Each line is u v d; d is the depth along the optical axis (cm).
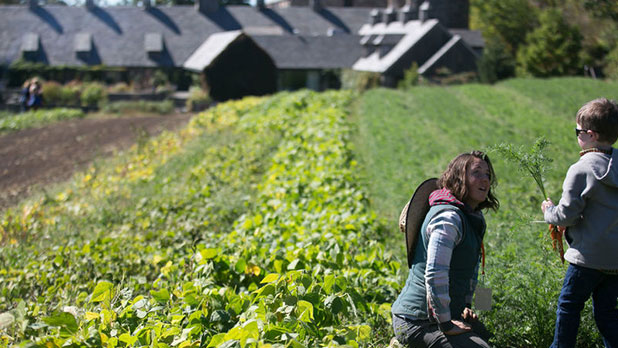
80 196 1299
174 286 552
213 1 6375
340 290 459
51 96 4466
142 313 438
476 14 6066
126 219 1011
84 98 4353
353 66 5581
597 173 363
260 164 1370
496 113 2089
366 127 1775
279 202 899
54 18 6019
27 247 898
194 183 1239
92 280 678
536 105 2248
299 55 5625
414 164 1234
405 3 6538
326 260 568
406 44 4972
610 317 378
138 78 5541
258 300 453
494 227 669
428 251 340
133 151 1805
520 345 449
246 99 3014
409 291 365
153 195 1198
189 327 409
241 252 606
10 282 663
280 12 6638
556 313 404
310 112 2027
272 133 1734
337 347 350
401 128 1761
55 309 534
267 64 4797
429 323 355
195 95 4622
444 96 2680
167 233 842
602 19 2439
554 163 1052
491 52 4372
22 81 5488
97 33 5900
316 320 420
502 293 473
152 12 6200
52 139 2394
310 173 1080
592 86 2603
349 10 6838
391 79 4872
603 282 379
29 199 1338
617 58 2741
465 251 348
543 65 3944
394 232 794
